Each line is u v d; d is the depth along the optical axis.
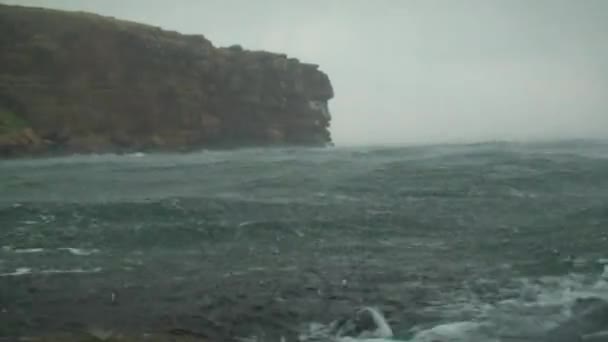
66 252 12.06
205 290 9.28
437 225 14.48
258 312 8.20
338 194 19.45
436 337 7.07
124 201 17.66
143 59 64.56
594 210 15.41
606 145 36.22
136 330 7.42
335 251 12.12
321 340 7.16
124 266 10.91
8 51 59.59
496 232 13.48
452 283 9.53
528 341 6.86
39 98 58.81
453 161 26.61
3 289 9.25
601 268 10.19
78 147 57.84
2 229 14.32
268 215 15.77
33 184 23.94
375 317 7.72
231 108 70.62
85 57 62.09
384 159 30.20
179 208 16.50
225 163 32.12
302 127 75.31
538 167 23.09
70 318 7.89
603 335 6.92
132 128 63.16
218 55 71.25
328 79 80.06
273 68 73.56
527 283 9.39
